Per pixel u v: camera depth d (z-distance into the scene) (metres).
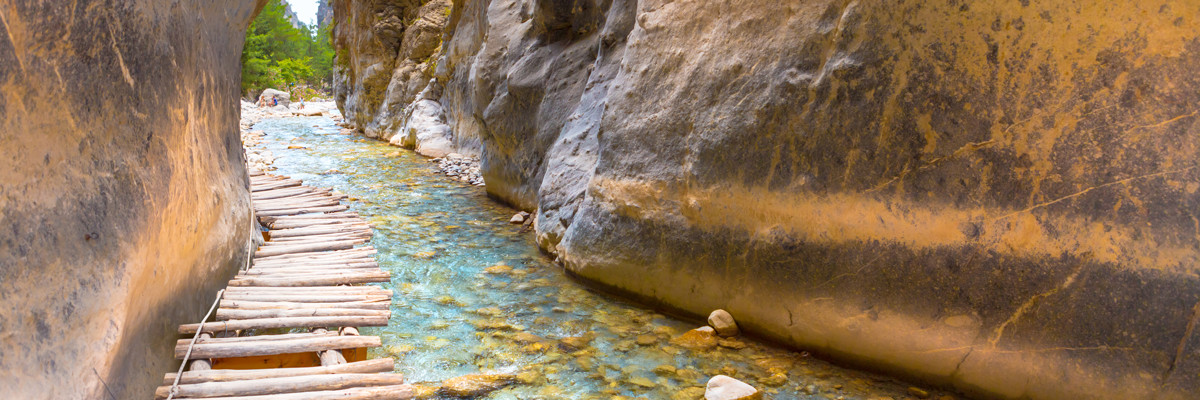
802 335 3.89
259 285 3.98
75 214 2.14
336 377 2.88
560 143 6.54
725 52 4.28
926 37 3.28
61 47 2.07
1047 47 2.94
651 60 4.89
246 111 24.08
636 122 4.88
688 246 4.43
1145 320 2.80
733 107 4.15
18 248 1.91
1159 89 2.70
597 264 5.02
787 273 3.90
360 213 7.75
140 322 2.65
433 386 3.51
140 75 2.58
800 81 3.78
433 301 4.84
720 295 4.29
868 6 3.50
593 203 5.17
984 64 3.11
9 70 1.86
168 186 2.82
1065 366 3.00
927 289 3.37
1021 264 3.09
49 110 2.03
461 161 11.67
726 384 3.41
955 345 3.31
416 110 14.20
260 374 2.90
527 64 7.92
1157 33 2.68
